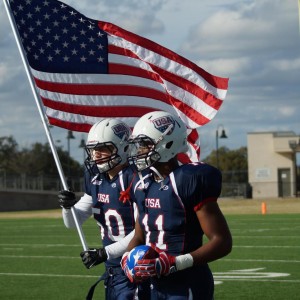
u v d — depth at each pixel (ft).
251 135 186.50
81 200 22.93
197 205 17.15
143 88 27.25
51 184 171.63
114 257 20.47
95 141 21.43
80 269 44.65
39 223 94.12
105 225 22.16
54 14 26.37
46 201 165.68
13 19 23.57
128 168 21.66
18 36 23.45
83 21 26.71
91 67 26.71
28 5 26.35
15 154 266.57
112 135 21.40
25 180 167.63
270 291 34.94
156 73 27.22
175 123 18.06
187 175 17.19
